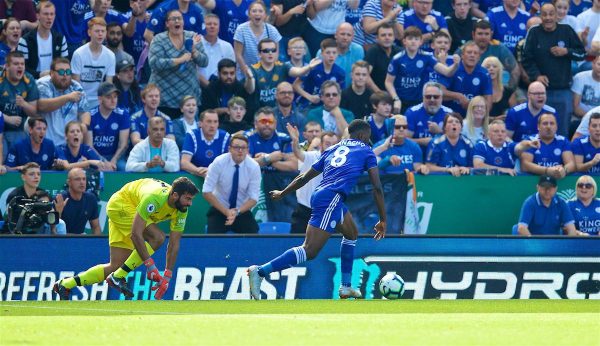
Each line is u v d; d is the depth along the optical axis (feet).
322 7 147.84
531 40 147.02
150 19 140.56
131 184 97.25
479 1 156.56
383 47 143.43
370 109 138.21
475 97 136.46
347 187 92.53
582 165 133.18
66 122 129.80
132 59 139.85
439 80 142.61
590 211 128.57
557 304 99.91
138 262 95.66
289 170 125.59
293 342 57.21
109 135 129.29
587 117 139.03
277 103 134.92
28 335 59.62
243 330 63.26
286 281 110.93
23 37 133.80
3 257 107.96
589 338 60.75
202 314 78.13
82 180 116.47
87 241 110.01
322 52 140.15
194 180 124.57
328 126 134.41
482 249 114.52
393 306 91.40
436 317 74.38
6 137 125.70
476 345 56.65
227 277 110.73
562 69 146.72
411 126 136.36
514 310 89.61
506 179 131.34
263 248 111.75
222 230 120.26
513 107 140.46
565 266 116.16
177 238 94.84
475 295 113.80
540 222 126.93
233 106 132.98
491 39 150.10
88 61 134.72
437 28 150.30
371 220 126.72
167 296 109.50
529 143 132.67
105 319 70.08
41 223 110.32
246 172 120.47
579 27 155.12
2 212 119.34
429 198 129.59
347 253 97.45
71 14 141.08
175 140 130.21
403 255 113.09
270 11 147.23
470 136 136.36
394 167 128.67
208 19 139.95
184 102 131.23
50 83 129.49
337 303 95.20
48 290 108.58
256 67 139.03
